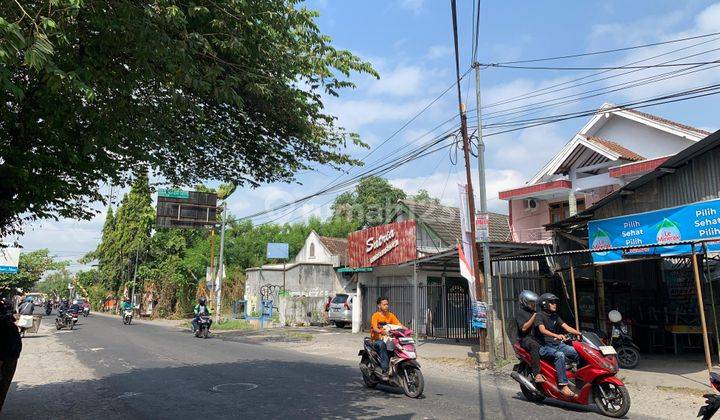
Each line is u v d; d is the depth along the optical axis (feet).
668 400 26.25
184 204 85.97
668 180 37.88
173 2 15.75
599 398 23.09
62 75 11.47
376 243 71.61
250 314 104.32
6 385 21.30
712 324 41.91
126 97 17.30
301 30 19.75
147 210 160.86
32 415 23.09
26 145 17.19
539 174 66.64
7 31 10.24
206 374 34.30
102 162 19.60
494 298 45.29
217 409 23.71
